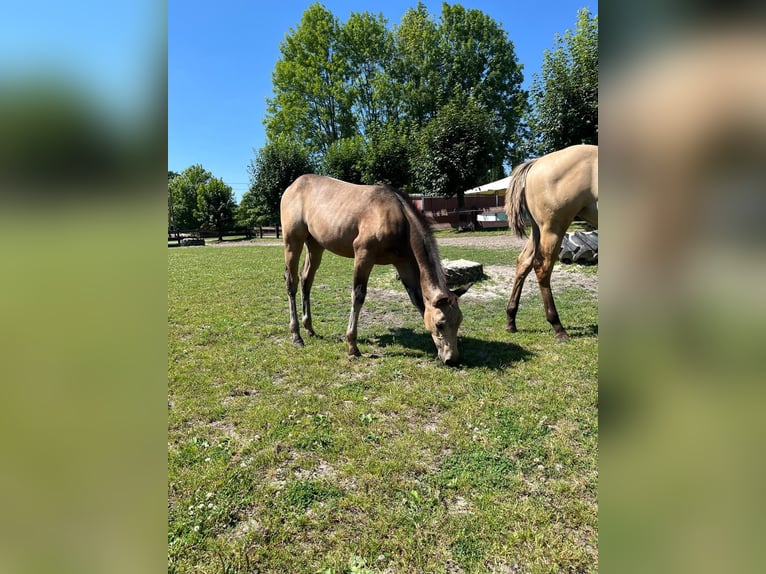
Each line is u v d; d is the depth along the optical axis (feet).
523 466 8.39
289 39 110.93
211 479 8.11
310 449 9.16
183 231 105.50
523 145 65.26
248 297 25.13
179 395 11.86
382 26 112.68
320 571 6.08
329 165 87.97
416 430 9.86
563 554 6.22
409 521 6.98
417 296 15.30
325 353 15.28
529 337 16.46
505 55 108.88
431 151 73.05
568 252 30.30
